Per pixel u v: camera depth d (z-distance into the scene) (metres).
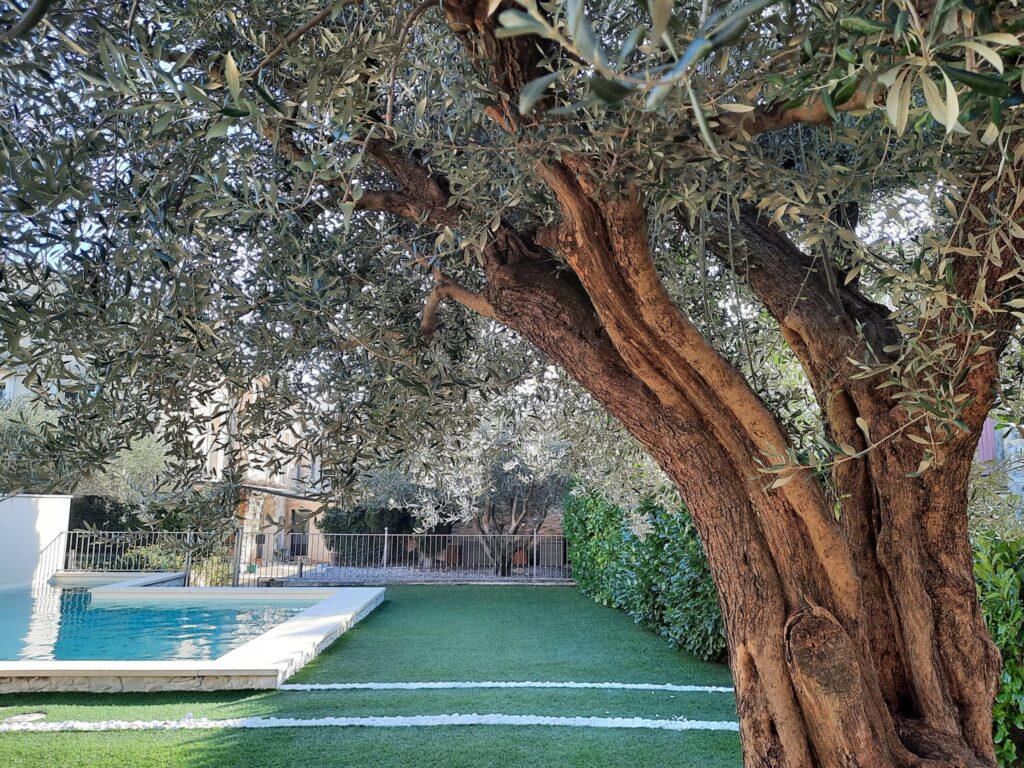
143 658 8.58
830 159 1.98
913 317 1.67
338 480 2.76
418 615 11.00
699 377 1.93
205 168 1.75
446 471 3.79
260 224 2.31
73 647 9.32
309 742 4.79
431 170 2.45
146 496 3.16
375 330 2.52
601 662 7.45
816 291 2.26
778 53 1.22
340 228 2.59
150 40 1.81
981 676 1.99
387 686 6.36
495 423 4.06
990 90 0.76
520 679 6.67
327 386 2.94
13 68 1.67
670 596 8.16
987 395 1.83
